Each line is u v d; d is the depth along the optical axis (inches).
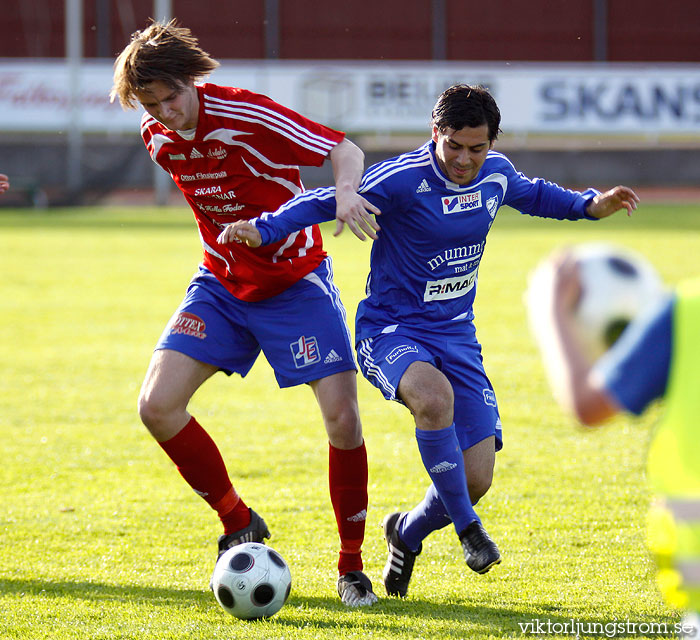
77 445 805.2
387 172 477.4
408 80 3725.4
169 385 497.0
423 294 495.5
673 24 4308.6
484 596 483.2
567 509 620.7
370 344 494.9
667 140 3939.5
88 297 1589.6
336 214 465.1
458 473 456.8
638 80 3750.0
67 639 427.5
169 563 538.6
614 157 3698.3
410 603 476.4
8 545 566.6
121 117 3604.8
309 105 3713.1
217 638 427.2
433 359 478.6
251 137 489.1
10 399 970.7
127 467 741.3
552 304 221.5
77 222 2844.5
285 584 454.9
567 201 512.1
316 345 505.0
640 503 632.4
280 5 4202.8
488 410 498.6
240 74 3678.6
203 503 651.5
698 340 218.5
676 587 251.4
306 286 512.7
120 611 463.2
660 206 3198.8
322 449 789.9
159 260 2028.8
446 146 454.3
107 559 543.8
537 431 832.3
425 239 484.1
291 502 647.1
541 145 3853.3
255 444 805.9
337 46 4239.7
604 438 807.1
